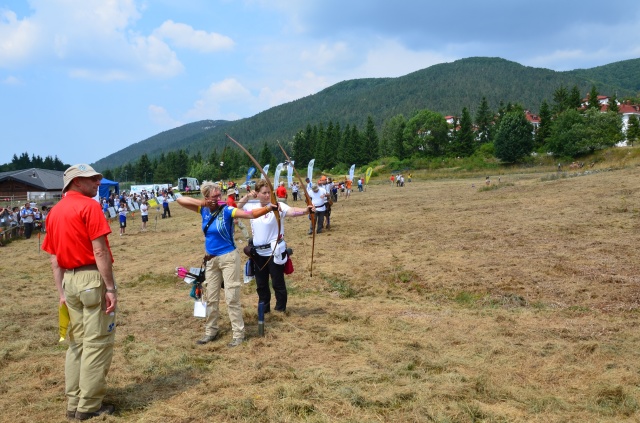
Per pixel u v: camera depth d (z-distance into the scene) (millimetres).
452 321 6219
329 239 14445
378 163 108125
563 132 75812
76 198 3830
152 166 142000
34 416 3850
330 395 4023
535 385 4203
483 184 46219
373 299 7918
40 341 5836
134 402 4043
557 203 18781
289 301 7707
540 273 8523
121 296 8789
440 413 3666
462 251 10992
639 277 7824
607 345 5039
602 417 3623
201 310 5656
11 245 21391
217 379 4477
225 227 5523
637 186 21078
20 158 134500
